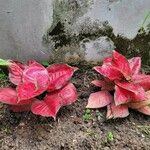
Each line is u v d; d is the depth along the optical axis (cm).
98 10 89
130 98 81
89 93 89
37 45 93
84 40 93
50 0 87
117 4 89
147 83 85
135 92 79
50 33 91
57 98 80
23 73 81
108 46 95
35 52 94
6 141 77
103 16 90
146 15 91
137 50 97
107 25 92
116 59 85
